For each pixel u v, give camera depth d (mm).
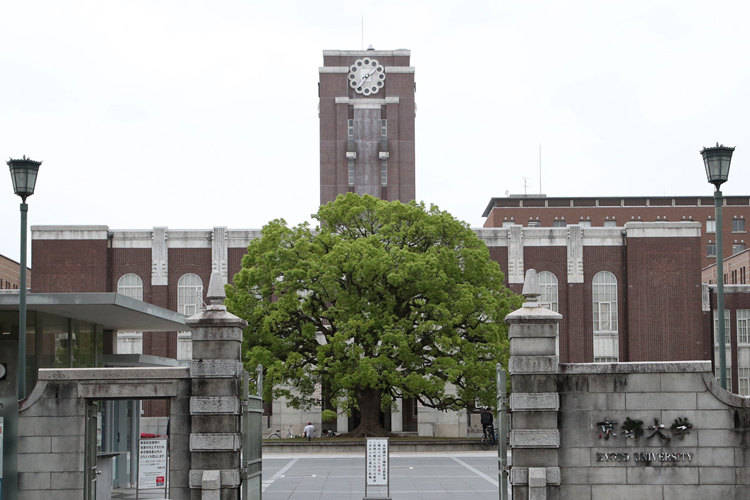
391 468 35281
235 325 19141
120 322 30531
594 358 68375
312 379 49344
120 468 27125
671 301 68688
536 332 19062
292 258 49875
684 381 19094
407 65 92062
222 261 67625
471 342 48812
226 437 18891
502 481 19562
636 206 120062
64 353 27891
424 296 49219
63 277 67125
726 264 98438
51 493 18906
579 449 18969
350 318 47094
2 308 25391
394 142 90375
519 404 18922
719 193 21531
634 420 19031
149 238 68062
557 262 69188
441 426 60969
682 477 18922
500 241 69312
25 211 22531
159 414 62906
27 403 19047
